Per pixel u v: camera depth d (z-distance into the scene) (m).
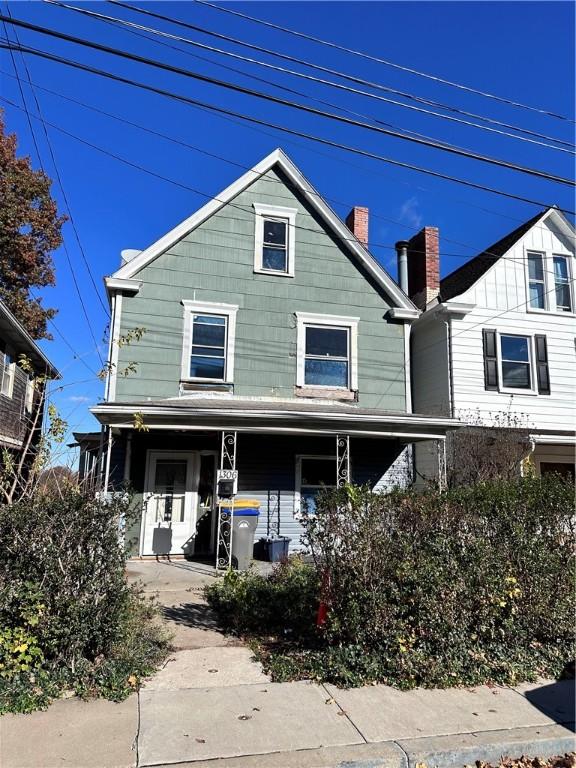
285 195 14.12
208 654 5.50
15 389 17.02
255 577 8.43
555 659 5.46
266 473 12.86
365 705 4.41
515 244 15.95
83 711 4.15
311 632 5.97
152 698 4.42
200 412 10.58
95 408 10.09
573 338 15.91
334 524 5.35
